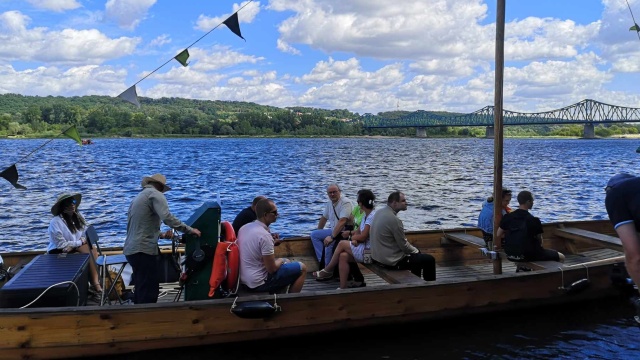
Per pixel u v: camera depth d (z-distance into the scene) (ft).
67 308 14.30
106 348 14.70
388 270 19.17
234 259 16.06
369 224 19.72
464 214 49.67
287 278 16.76
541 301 18.70
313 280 21.70
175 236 17.95
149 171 104.73
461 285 17.62
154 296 16.65
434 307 17.38
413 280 17.85
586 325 18.06
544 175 100.58
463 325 17.93
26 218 46.06
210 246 15.96
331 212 22.93
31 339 14.14
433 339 17.04
